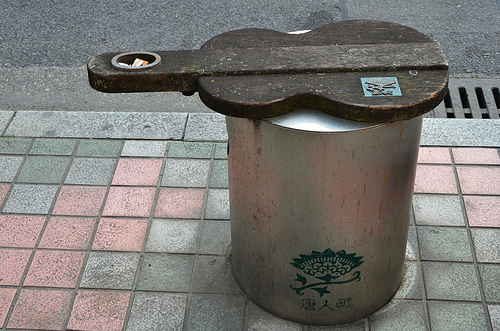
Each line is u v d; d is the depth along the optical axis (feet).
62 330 8.61
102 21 17.56
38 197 11.00
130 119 12.97
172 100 14.33
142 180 11.38
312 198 6.81
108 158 11.94
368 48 6.86
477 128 12.42
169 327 8.64
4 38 16.81
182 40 16.55
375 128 6.13
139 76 6.26
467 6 17.80
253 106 5.84
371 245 7.55
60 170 11.64
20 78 15.10
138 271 9.54
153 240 10.10
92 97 14.46
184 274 9.48
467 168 11.44
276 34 7.45
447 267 9.45
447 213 10.47
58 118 13.05
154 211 10.69
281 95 5.94
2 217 10.57
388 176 6.83
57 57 15.98
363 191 6.81
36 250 9.90
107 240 10.09
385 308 8.82
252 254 8.13
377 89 5.96
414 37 7.15
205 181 11.34
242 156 7.02
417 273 9.38
